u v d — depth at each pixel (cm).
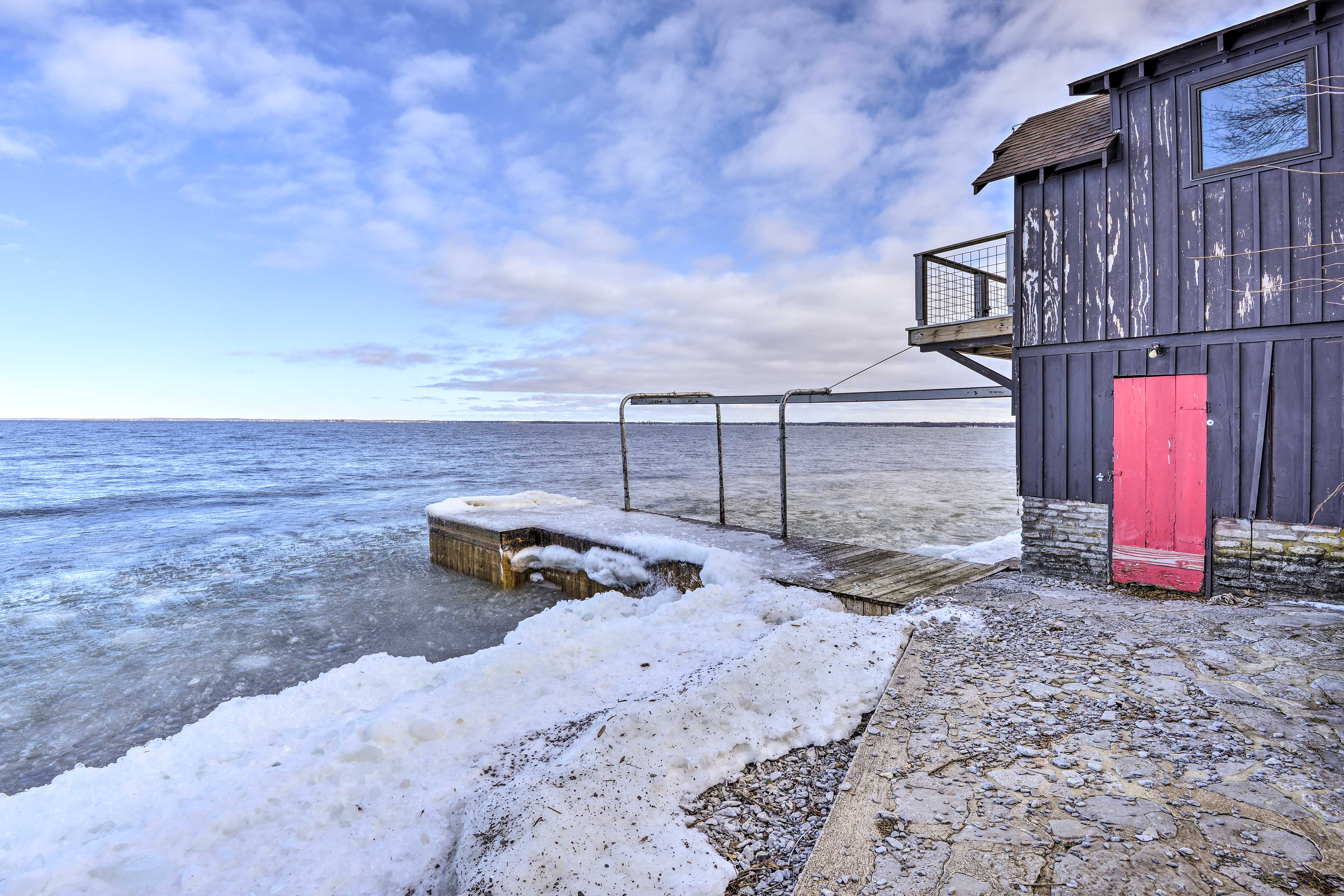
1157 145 616
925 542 1592
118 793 399
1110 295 653
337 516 2138
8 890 265
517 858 232
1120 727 335
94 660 817
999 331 748
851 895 215
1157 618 526
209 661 810
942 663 439
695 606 654
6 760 572
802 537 969
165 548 1587
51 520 2134
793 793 305
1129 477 650
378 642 870
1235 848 231
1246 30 551
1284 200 546
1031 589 655
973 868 226
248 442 8806
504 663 496
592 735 328
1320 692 365
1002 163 743
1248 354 573
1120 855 229
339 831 293
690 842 259
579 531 1039
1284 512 561
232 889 256
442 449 7338
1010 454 6391
